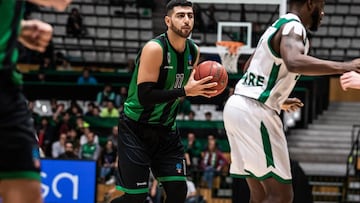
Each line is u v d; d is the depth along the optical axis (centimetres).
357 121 1962
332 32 2167
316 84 1966
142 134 577
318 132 1838
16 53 317
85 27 2167
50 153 1447
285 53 443
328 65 425
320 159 1762
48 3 334
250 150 487
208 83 513
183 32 541
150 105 555
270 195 491
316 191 1542
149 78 545
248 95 489
